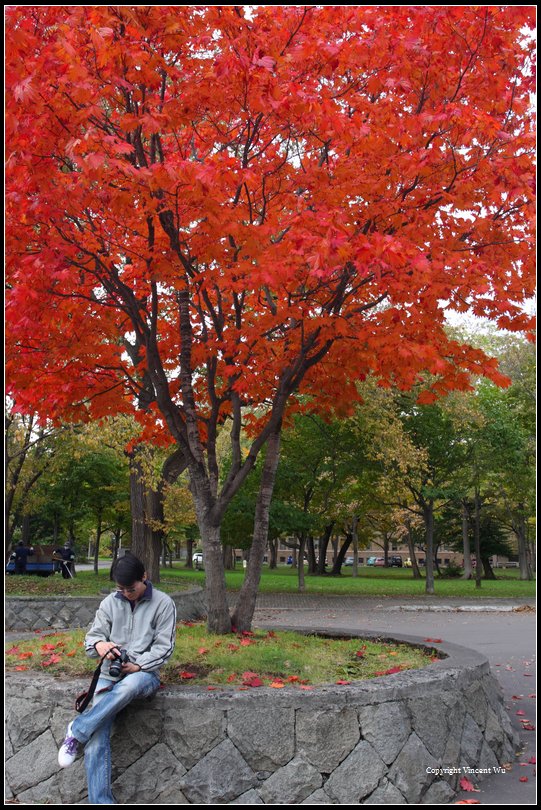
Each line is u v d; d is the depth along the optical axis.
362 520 46.06
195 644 5.95
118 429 15.77
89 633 4.57
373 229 6.17
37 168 5.35
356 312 6.92
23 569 22.56
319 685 4.67
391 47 5.81
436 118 5.46
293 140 6.71
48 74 4.89
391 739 4.48
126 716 4.39
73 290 6.64
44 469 20.16
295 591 24.97
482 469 26.06
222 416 9.33
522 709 7.09
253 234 5.25
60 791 4.39
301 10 5.69
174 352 7.89
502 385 6.37
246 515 22.22
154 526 17.45
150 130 5.06
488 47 5.96
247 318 7.30
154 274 6.11
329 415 8.06
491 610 19.45
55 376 7.05
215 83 5.59
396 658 6.21
